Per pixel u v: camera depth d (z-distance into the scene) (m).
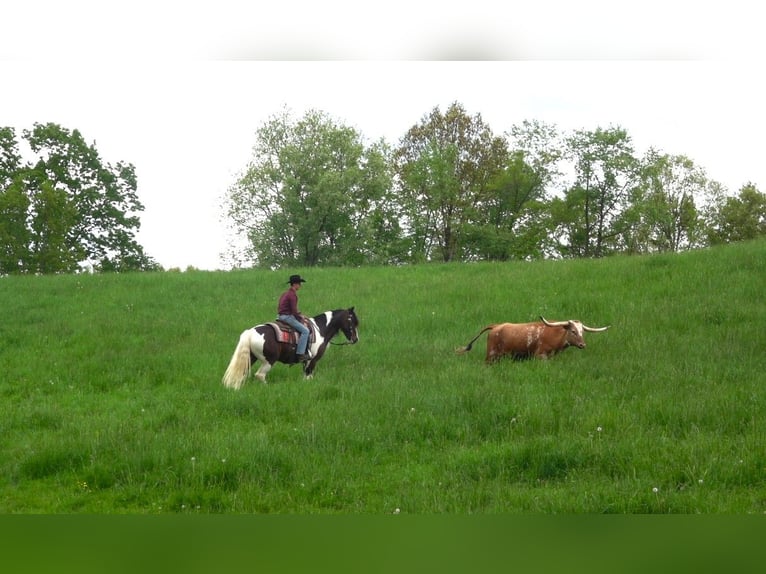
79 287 27.75
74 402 15.59
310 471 10.85
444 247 63.22
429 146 59.84
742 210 66.69
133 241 61.53
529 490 10.09
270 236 58.22
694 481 9.91
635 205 59.12
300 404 13.98
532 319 20.97
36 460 11.45
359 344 19.33
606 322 19.95
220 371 17.11
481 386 14.27
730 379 14.38
